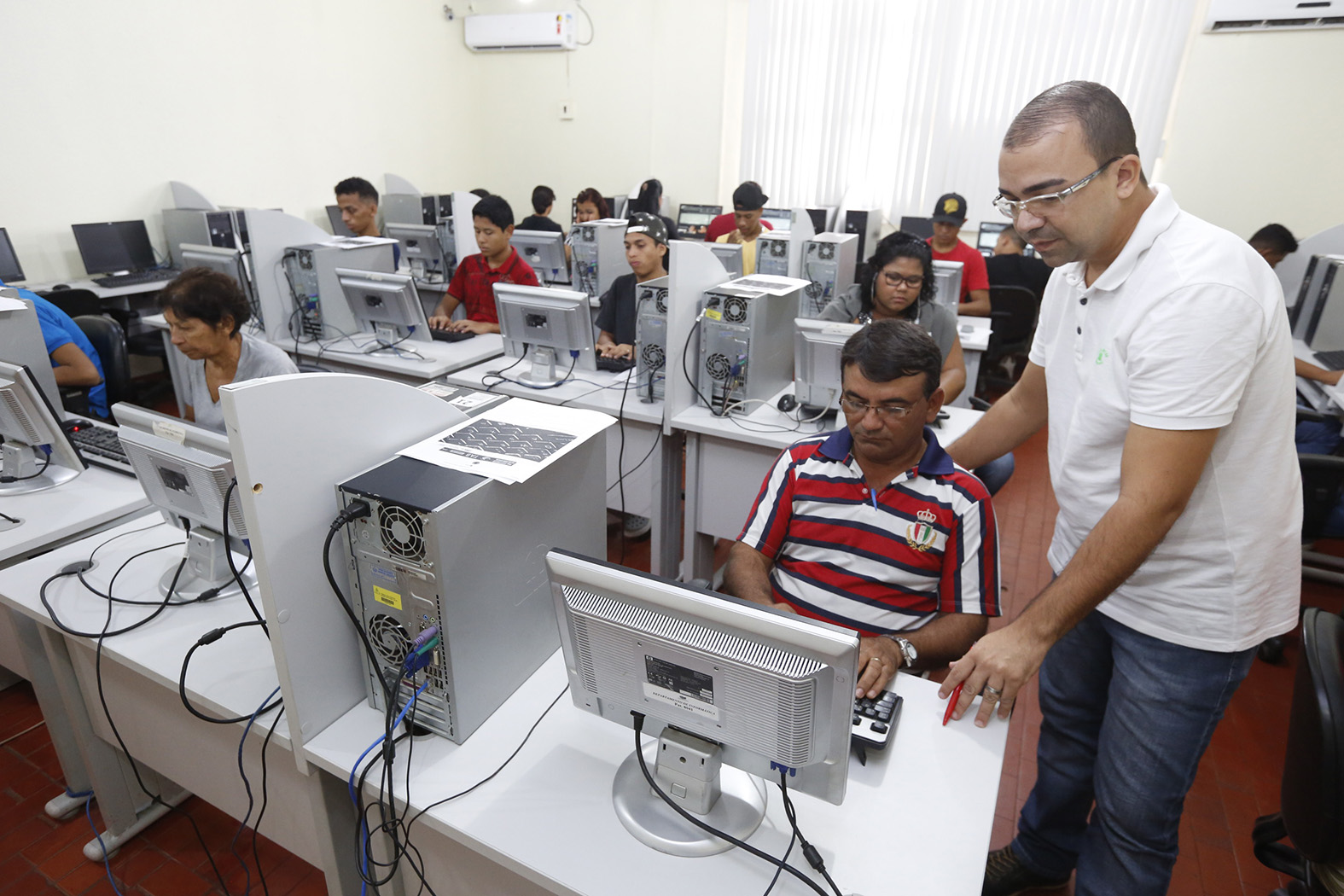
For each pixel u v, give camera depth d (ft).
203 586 4.83
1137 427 3.35
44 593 4.76
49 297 12.04
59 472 6.38
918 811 3.30
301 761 3.69
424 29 20.71
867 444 4.16
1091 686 4.44
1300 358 10.18
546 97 21.89
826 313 8.73
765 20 19.26
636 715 3.25
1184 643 3.68
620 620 2.96
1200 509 3.51
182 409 13.15
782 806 3.33
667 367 7.79
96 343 9.35
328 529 3.47
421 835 3.80
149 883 5.47
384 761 3.43
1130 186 3.33
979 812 3.29
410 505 3.15
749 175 20.66
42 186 13.83
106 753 5.49
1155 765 3.87
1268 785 6.37
